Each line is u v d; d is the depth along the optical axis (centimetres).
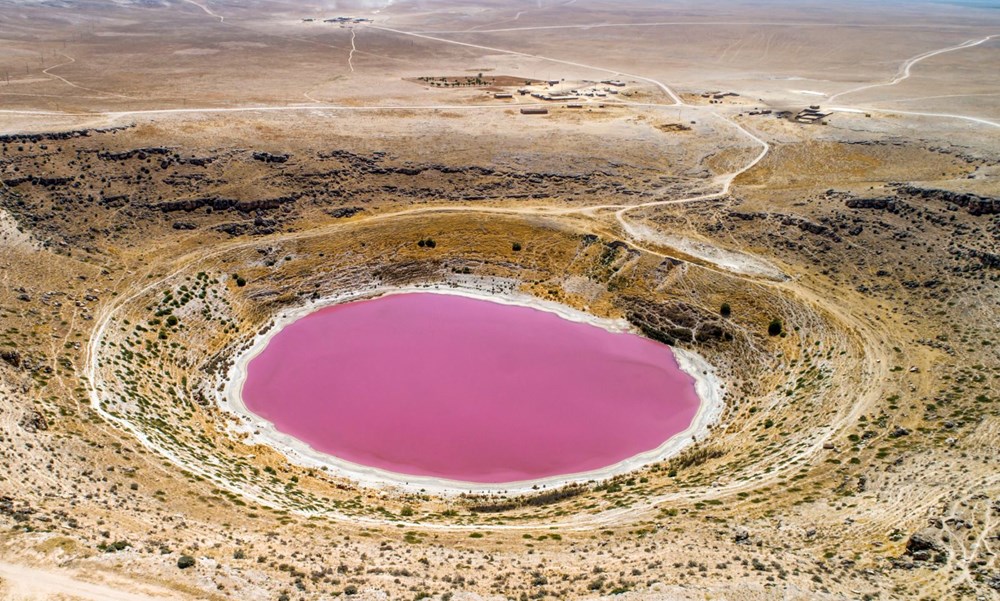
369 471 7162
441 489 6912
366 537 5512
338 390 8400
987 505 5138
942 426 6519
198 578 4534
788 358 8412
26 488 5275
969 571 4500
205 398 8069
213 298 9712
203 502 5738
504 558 5141
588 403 8250
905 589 4412
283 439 7575
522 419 7988
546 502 6588
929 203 10431
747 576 4606
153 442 6619
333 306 10150
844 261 9844
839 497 5741
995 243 9312
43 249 9531
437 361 8975
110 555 4644
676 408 8169
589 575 4800
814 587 4456
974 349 7712
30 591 4253
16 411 6256
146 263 10000
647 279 10106
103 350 8069
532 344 9338
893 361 7750
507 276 10700
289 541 5269
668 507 5950
